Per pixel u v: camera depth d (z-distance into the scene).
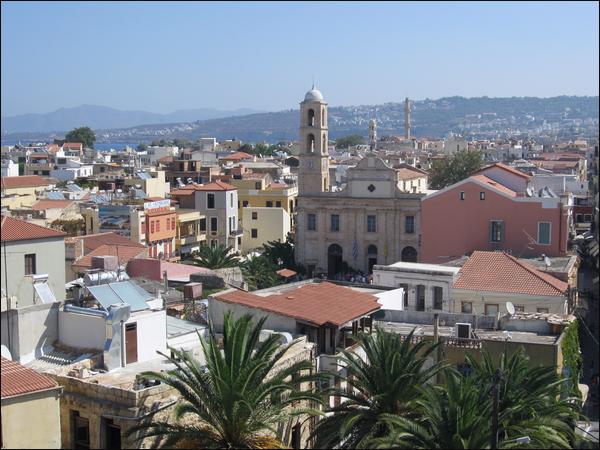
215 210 132.88
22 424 30.02
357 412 37.19
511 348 49.38
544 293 66.44
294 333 46.28
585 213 151.75
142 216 114.81
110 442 33.81
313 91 127.38
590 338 80.75
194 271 75.00
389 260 122.69
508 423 35.94
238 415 33.22
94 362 38.75
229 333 36.25
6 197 136.88
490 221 98.12
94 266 55.44
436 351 50.44
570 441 43.66
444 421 33.66
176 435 31.86
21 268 56.19
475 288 68.62
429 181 182.62
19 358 39.03
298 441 41.41
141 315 40.53
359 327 50.56
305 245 127.25
